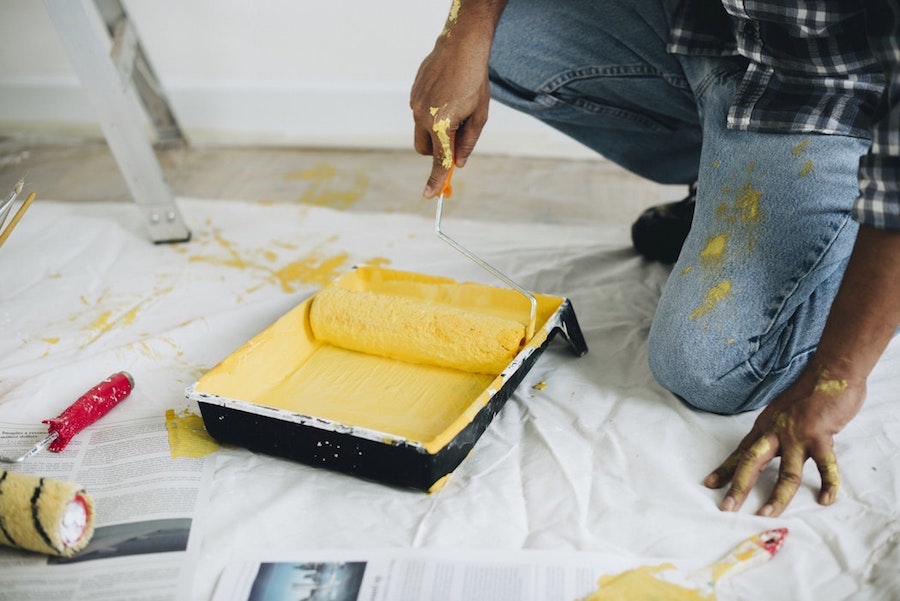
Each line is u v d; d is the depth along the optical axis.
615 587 0.84
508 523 0.94
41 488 0.88
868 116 1.01
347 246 1.66
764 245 1.04
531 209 1.85
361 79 2.18
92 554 0.91
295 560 0.89
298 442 1.00
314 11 2.10
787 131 1.04
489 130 2.17
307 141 2.26
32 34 2.22
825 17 0.94
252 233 1.73
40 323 1.42
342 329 1.21
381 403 1.11
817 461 0.93
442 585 0.85
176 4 2.12
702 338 1.04
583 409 1.13
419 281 1.31
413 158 2.17
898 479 0.96
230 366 1.09
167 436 1.10
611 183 1.99
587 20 1.33
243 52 2.18
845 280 0.88
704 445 1.05
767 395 1.07
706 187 1.12
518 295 1.24
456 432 0.96
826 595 0.83
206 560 0.90
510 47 1.38
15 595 0.86
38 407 1.18
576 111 1.48
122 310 1.45
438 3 2.05
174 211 1.66
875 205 0.82
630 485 0.99
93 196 1.97
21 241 1.70
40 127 2.36
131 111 1.55
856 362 0.90
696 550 0.89
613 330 1.33
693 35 1.18
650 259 1.56
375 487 1.00
